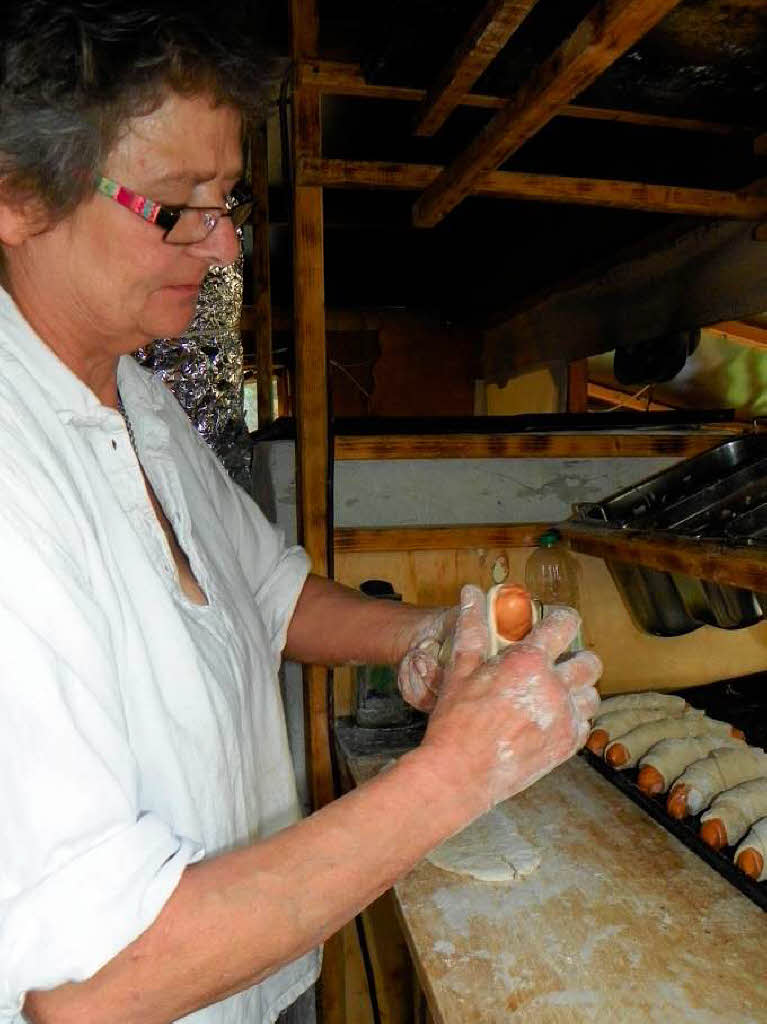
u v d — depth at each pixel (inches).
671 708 58.4
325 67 50.9
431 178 53.7
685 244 85.4
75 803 18.0
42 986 17.6
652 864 41.3
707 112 52.6
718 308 79.8
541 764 23.3
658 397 150.2
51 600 19.1
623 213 89.8
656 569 51.9
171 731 25.2
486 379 155.3
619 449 67.4
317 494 57.8
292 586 39.2
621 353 103.6
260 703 33.8
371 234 117.1
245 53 21.4
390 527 65.4
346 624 37.7
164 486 30.3
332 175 52.7
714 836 41.8
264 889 19.3
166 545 27.5
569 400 140.3
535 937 35.4
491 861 41.1
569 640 25.5
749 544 41.3
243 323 121.9
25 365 23.5
